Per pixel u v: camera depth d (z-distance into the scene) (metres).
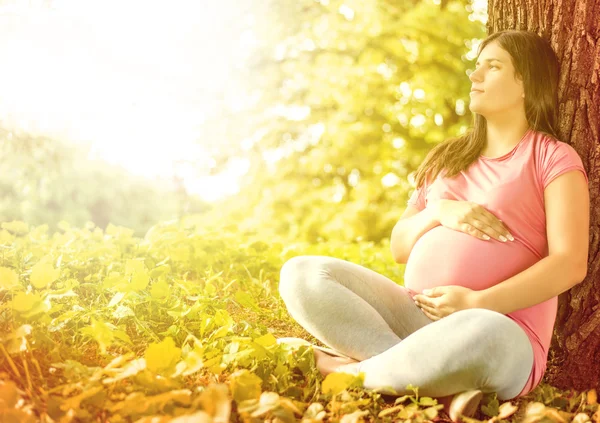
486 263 2.80
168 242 5.05
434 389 2.46
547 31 3.10
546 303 2.79
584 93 3.00
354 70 12.77
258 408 2.18
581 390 2.97
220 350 2.96
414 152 13.23
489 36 3.08
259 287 4.49
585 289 2.99
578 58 3.01
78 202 13.23
